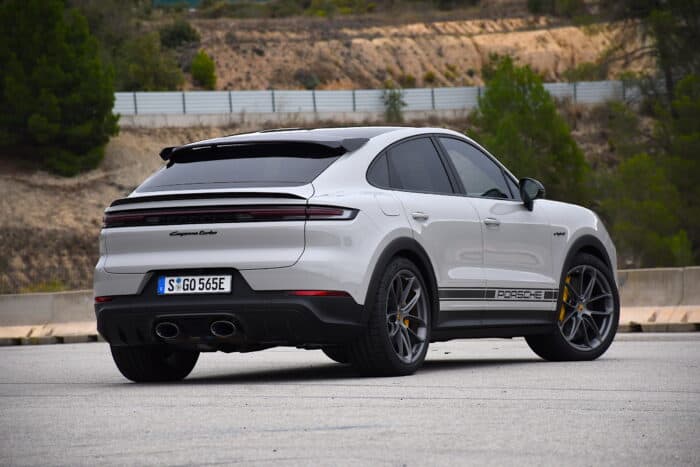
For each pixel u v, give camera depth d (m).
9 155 104.12
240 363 17.83
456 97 124.12
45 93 102.81
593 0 98.50
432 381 12.76
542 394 11.30
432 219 13.94
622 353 17.55
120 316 13.24
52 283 83.62
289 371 15.60
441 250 14.03
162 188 13.55
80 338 30.36
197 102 116.06
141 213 13.23
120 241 13.34
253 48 161.88
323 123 119.62
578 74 97.25
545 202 16.33
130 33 145.38
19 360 19.72
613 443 8.20
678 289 26.77
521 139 84.56
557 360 16.31
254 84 157.25
